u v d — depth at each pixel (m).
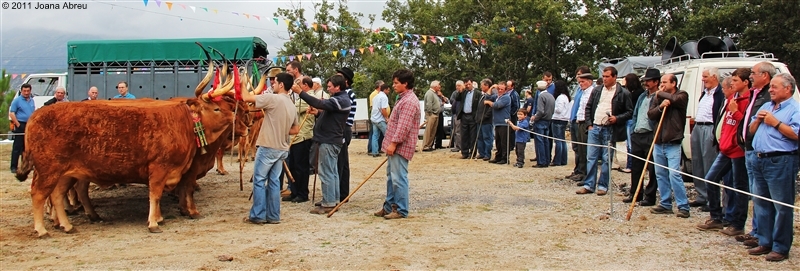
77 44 15.29
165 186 7.20
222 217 7.93
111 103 7.33
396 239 6.67
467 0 28.05
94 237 6.84
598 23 26.00
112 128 6.86
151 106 7.15
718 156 6.96
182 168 7.30
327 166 8.05
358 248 6.30
